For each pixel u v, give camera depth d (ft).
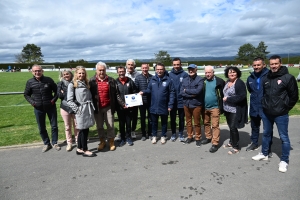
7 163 13.23
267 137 12.65
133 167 12.41
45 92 14.73
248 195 9.45
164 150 14.87
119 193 9.87
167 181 10.77
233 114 13.73
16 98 40.06
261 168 11.91
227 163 12.62
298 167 11.85
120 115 15.76
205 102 14.69
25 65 224.12
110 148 15.19
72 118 15.89
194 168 12.09
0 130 20.01
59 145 16.24
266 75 12.23
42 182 11.00
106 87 14.83
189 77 15.01
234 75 13.61
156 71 15.74
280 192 9.61
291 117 21.80
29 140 17.07
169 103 15.75
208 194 9.59
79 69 13.60
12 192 10.18
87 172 11.94
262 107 12.30
